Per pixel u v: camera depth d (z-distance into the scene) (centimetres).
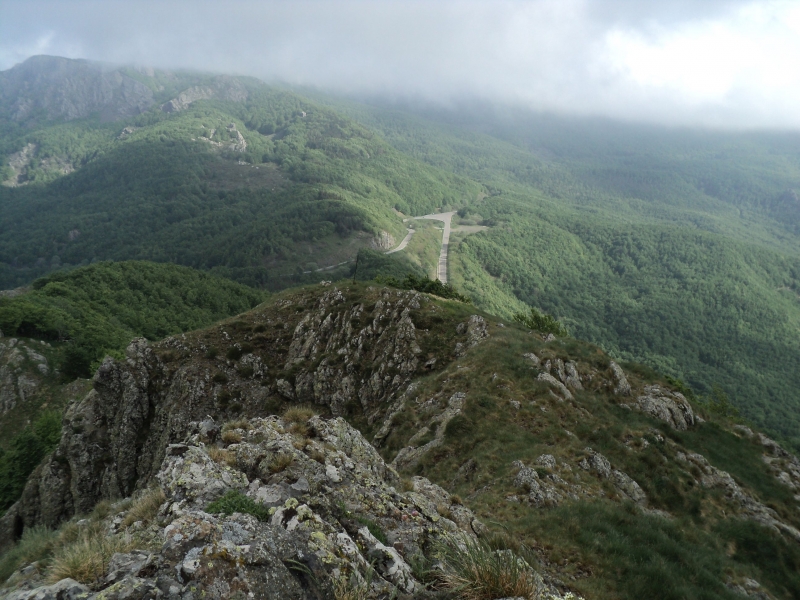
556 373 3738
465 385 3544
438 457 2789
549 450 2623
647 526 1905
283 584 654
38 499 4428
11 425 7631
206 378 5066
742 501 2891
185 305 15050
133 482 4559
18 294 13812
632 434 3070
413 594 785
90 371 8706
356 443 1438
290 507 850
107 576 664
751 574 2078
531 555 1362
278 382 5156
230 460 1071
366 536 895
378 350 5109
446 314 5350
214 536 679
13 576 916
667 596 1405
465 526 1304
